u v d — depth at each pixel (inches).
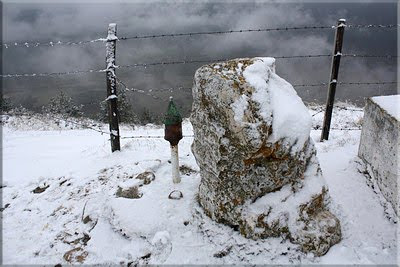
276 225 145.9
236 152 145.6
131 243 155.2
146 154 244.4
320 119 390.6
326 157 217.9
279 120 141.3
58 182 216.8
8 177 231.0
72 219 180.5
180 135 179.6
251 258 142.6
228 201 152.3
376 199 174.7
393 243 149.2
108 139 308.2
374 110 189.0
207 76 150.0
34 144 331.0
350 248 146.0
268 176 148.9
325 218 149.5
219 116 146.9
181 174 202.4
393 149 165.5
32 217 185.8
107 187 201.0
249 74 143.9
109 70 241.1
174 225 159.8
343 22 242.4
